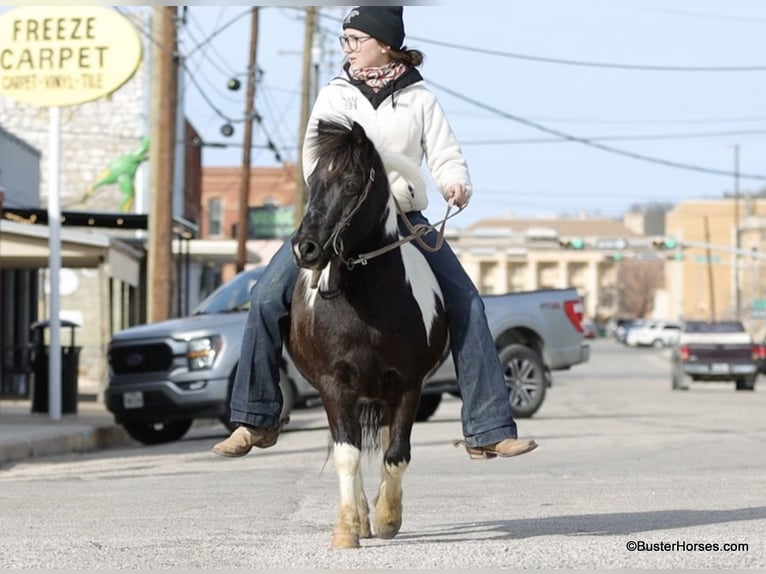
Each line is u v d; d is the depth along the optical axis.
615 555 7.69
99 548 8.21
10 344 33.06
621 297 188.00
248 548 8.18
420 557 7.70
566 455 15.96
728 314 112.94
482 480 12.93
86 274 42.72
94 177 48.97
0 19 21.75
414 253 8.37
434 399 22.86
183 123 54.28
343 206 7.73
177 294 37.75
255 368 8.49
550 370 22.84
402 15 8.59
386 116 8.51
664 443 17.61
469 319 8.48
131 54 21.69
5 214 32.66
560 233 191.12
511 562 7.50
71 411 23.69
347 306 7.95
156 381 19.66
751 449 16.56
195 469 15.20
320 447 17.98
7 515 10.23
